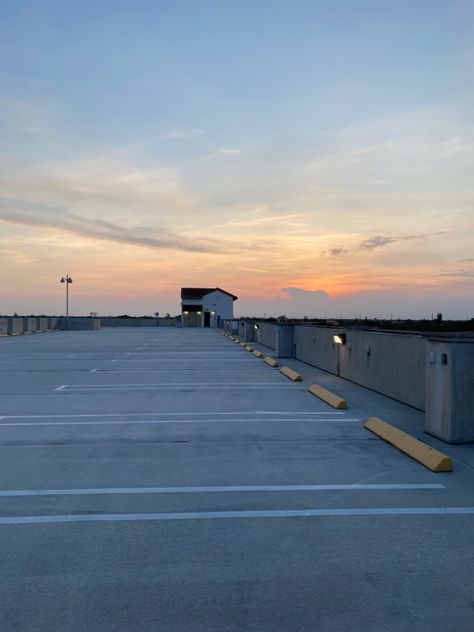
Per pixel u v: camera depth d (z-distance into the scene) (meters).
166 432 8.69
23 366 19.83
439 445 7.70
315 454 7.31
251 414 10.25
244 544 4.44
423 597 3.63
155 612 3.45
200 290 80.81
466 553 4.29
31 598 3.61
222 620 3.37
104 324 79.75
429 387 8.39
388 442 7.91
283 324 23.08
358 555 4.24
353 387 13.83
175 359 23.02
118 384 14.69
